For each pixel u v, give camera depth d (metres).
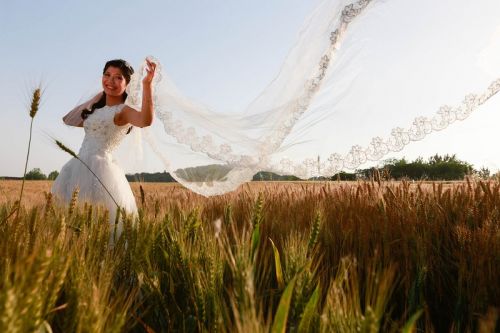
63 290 1.27
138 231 1.77
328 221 2.45
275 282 1.68
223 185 3.10
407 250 1.80
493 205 2.22
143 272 1.59
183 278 1.52
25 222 1.59
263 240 2.30
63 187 3.19
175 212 2.72
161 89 3.13
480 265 1.50
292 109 2.79
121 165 3.62
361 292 1.47
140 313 1.46
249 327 0.88
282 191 4.03
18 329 0.76
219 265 1.40
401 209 2.31
